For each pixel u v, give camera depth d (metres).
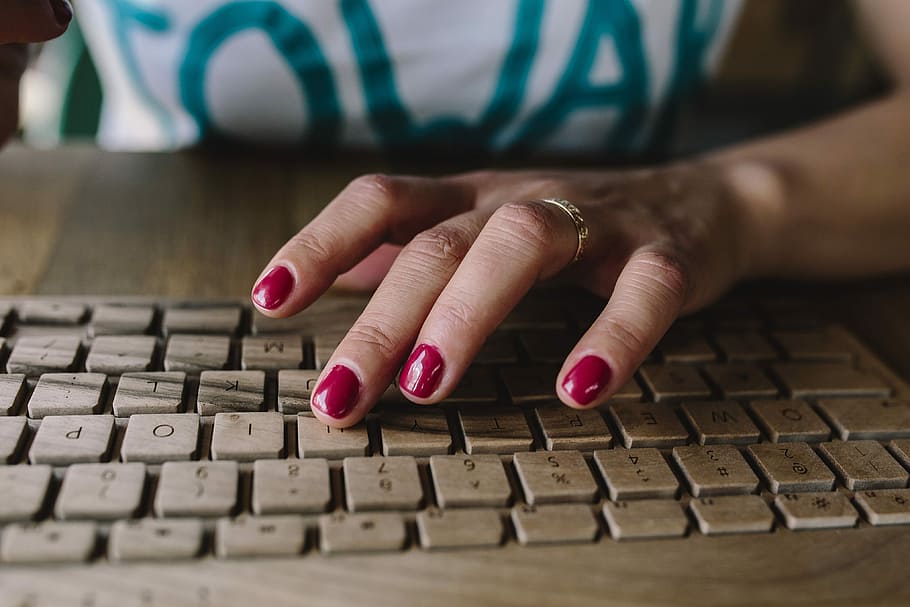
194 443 0.34
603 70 0.76
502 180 0.50
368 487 0.33
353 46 0.69
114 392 0.38
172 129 0.79
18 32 0.42
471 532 0.31
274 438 0.35
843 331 0.49
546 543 0.32
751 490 0.35
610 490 0.34
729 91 1.11
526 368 0.42
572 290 0.50
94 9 0.74
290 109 0.72
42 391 0.36
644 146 0.84
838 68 1.13
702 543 0.33
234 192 0.63
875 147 0.61
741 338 0.47
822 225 0.57
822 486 0.36
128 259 0.52
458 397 0.39
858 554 0.33
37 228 0.55
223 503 0.31
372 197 0.43
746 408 0.41
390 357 0.37
